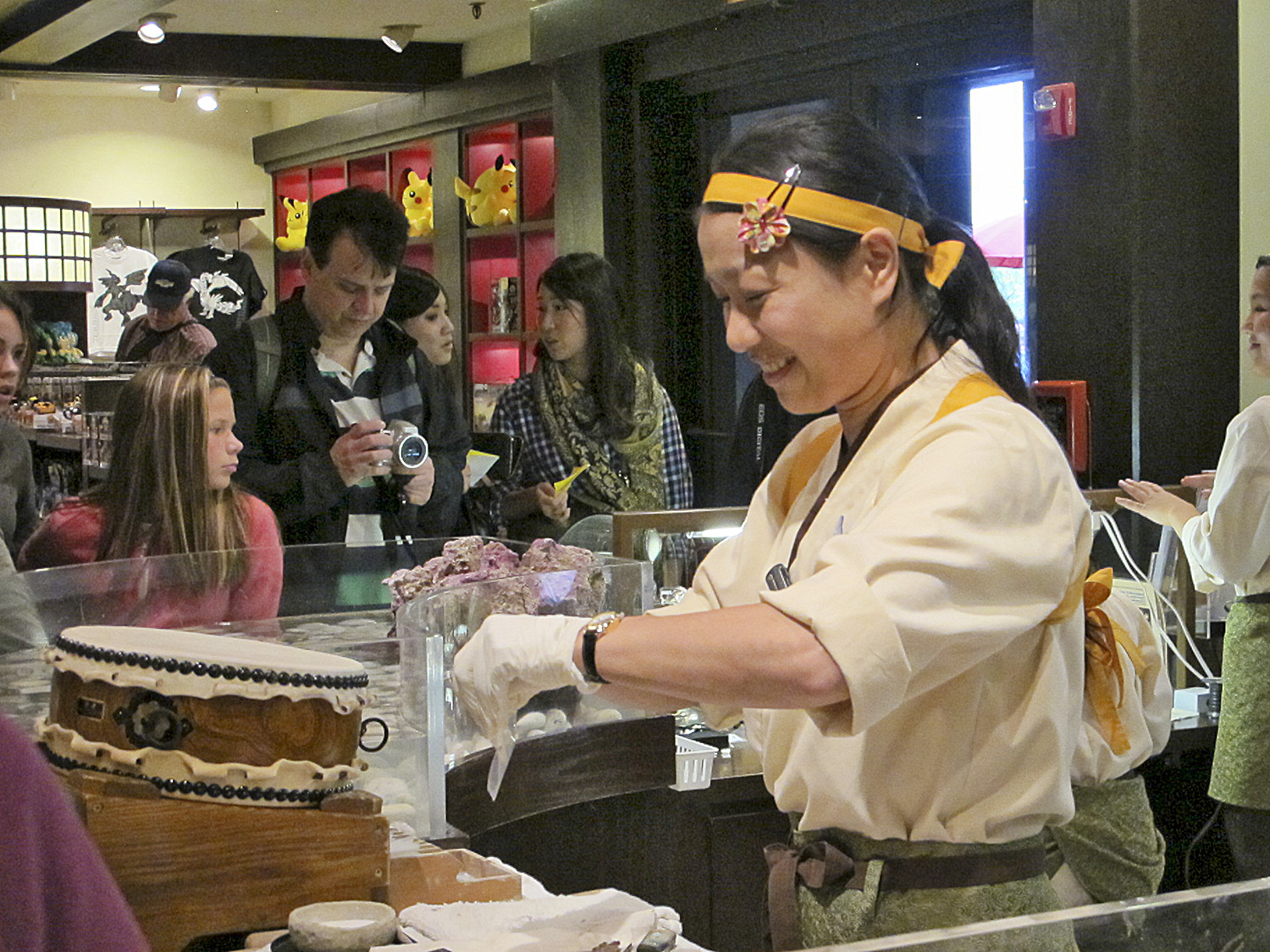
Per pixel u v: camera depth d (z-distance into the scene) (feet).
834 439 5.13
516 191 21.81
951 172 14.19
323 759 5.06
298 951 4.69
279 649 5.24
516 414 12.46
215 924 4.85
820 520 4.70
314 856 5.00
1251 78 12.44
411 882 5.46
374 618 7.72
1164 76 11.94
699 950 5.18
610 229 17.87
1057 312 12.65
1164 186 12.01
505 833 9.05
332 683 5.05
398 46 21.68
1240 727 10.22
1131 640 7.00
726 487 14.06
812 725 4.70
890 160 4.54
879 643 3.91
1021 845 4.58
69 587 6.91
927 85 14.44
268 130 30.86
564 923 5.15
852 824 4.64
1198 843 11.43
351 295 10.36
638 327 17.90
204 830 4.83
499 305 22.38
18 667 6.19
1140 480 11.96
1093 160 12.25
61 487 20.76
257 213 30.35
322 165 28.32
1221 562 10.09
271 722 4.94
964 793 4.49
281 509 10.19
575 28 17.81
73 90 29.04
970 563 4.04
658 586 9.62
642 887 9.37
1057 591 4.23
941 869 4.55
